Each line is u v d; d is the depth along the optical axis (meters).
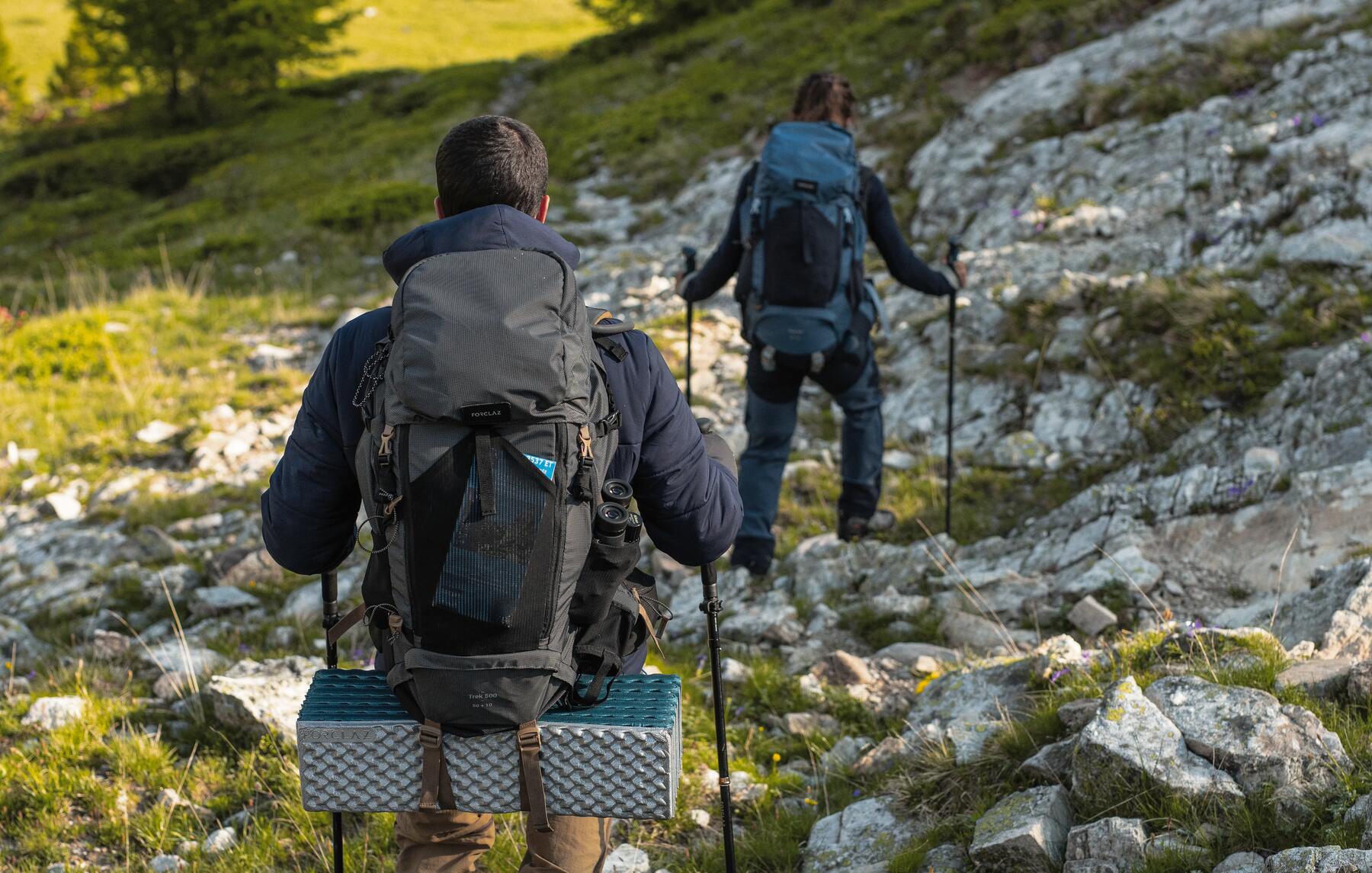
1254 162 9.03
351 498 2.34
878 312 5.40
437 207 2.39
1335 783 2.89
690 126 18.94
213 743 4.50
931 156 12.78
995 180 11.30
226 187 26.20
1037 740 3.52
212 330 11.88
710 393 8.08
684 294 5.58
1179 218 8.82
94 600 6.30
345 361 2.23
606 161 18.66
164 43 36.38
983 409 7.07
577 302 2.15
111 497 7.84
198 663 5.26
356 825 3.89
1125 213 9.08
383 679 2.35
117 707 4.77
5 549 7.30
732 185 15.38
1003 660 4.38
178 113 36.94
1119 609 4.83
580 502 2.08
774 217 5.04
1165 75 11.54
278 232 17.06
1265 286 6.82
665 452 2.31
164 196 29.94
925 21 18.39
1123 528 5.38
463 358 1.99
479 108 27.31
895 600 5.28
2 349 10.48
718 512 2.43
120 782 4.21
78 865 3.80
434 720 2.12
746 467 5.69
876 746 4.09
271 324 12.18
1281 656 3.58
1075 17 14.60
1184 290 6.88
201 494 7.64
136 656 5.48
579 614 2.19
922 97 15.16
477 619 2.04
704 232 13.87
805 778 3.99
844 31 20.14
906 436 7.11
